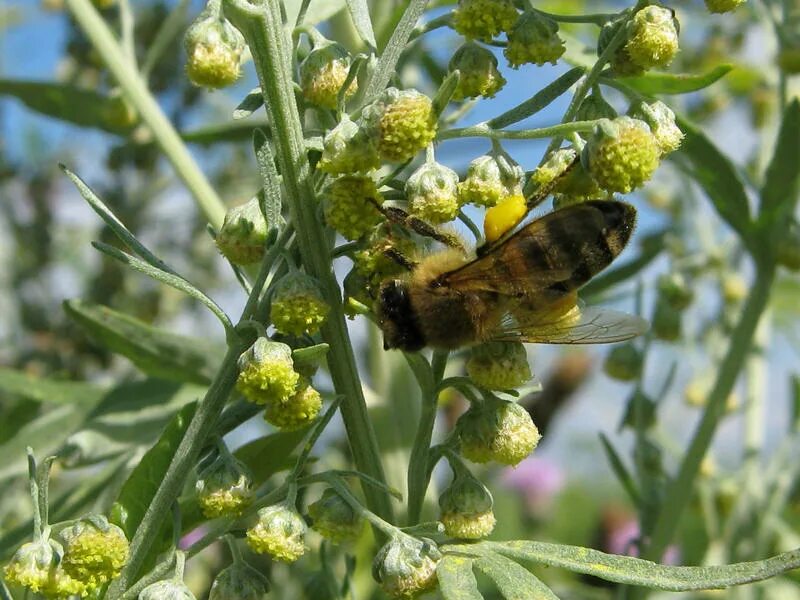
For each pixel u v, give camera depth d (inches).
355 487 4.6
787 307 5.2
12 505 4.7
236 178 6.3
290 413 2.6
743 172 4.0
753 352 4.8
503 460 2.8
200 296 2.6
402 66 4.4
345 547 4.0
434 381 2.9
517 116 2.7
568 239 2.9
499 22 2.7
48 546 2.6
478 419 2.8
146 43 5.7
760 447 4.7
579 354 6.2
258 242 2.7
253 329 2.6
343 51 2.8
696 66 5.6
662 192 5.7
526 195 2.8
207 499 2.6
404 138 2.5
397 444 3.8
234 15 2.5
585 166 2.6
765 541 4.5
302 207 2.6
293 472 2.7
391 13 4.0
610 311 3.1
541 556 2.5
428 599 3.0
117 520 2.8
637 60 2.7
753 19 5.3
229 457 2.7
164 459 2.8
